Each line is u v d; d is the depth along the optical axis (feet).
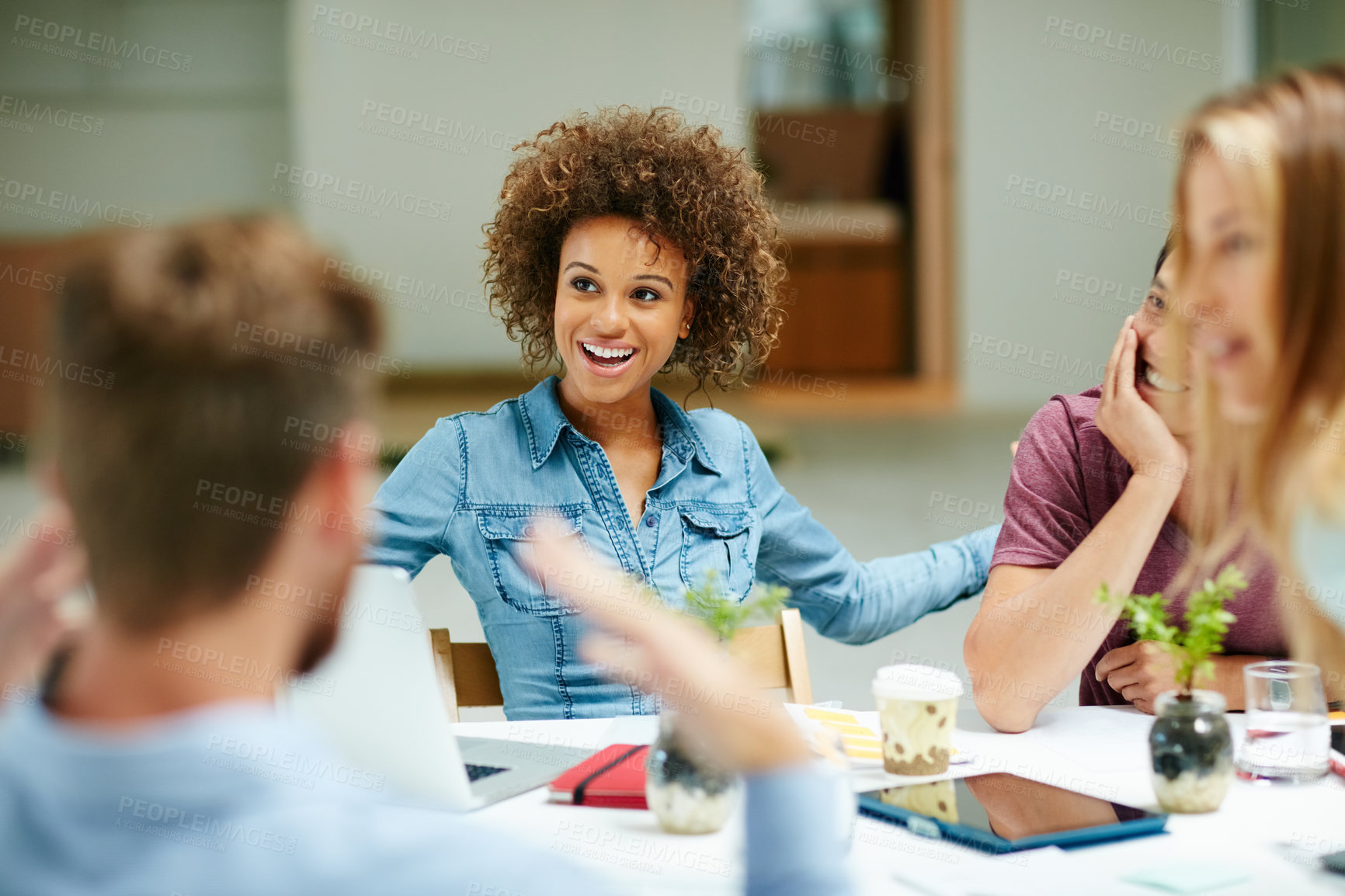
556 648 7.24
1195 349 5.11
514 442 7.61
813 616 8.22
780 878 2.41
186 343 2.14
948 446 33.63
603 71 40.73
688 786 4.45
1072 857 4.17
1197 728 4.69
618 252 7.45
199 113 40.40
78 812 2.08
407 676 4.61
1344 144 3.92
